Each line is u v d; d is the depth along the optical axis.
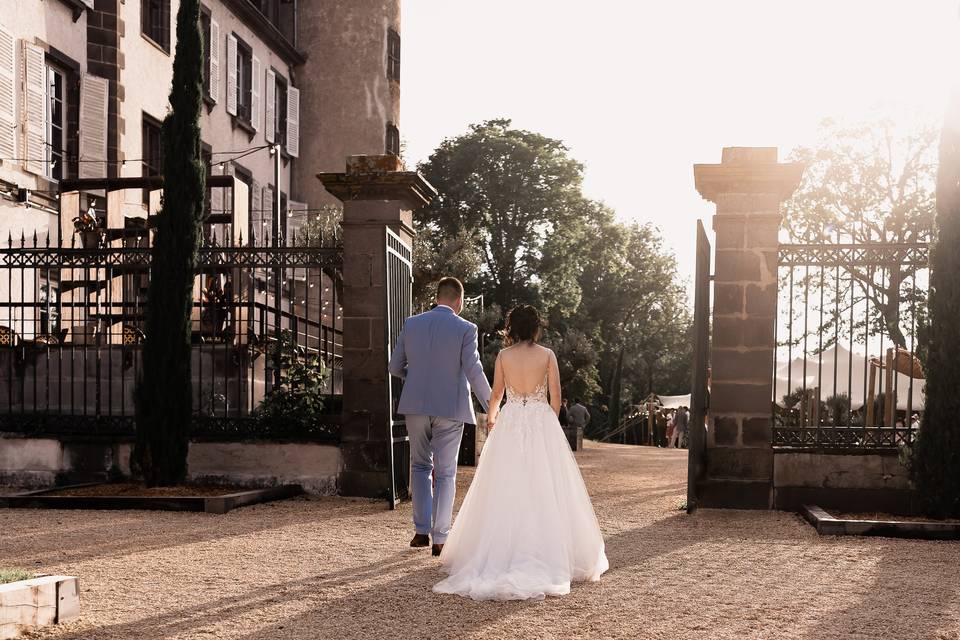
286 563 6.10
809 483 9.22
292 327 10.49
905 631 4.48
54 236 15.30
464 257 22.14
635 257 59.47
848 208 33.25
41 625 4.39
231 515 8.47
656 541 7.24
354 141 26.92
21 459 10.55
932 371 8.48
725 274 9.47
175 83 10.12
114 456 10.45
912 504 8.99
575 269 47.06
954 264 8.46
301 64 27.17
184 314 9.97
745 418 9.35
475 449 15.45
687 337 62.50
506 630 4.39
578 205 44.66
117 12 17.55
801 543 7.20
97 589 5.26
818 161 33.62
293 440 10.14
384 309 9.55
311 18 27.25
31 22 15.31
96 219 15.38
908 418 9.02
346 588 5.31
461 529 5.63
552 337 43.72
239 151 23.36
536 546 5.39
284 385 10.57
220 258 10.42
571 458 5.76
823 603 5.06
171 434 9.84
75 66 16.70
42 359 11.41
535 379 5.82
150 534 7.30
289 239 25.02
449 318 6.81
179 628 4.41
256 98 24.25
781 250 9.38
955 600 5.16
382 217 10.15
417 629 4.41
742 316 9.42
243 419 10.30
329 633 4.34
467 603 4.96
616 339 57.81
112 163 17.42
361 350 10.06
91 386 11.47
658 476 13.95
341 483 10.04
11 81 14.62
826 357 21.70
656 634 4.36
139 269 11.36
